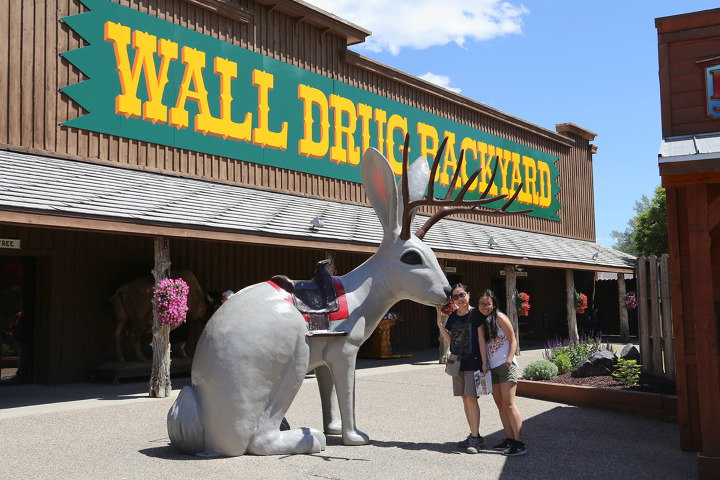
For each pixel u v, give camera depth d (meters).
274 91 14.77
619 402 8.45
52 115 10.93
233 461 5.37
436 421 7.72
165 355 10.08
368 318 6.29
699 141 5.99
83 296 11.99
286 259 15.58
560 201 25.61
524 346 21.36
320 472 5.13
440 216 6.65
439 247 15.07
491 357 6.13
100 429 7.19
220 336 5.57
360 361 15.93
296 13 15.25
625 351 10.95
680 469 5.60
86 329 11.99
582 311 21.59
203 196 11.91
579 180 27.20
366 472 5.19
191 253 13.53
